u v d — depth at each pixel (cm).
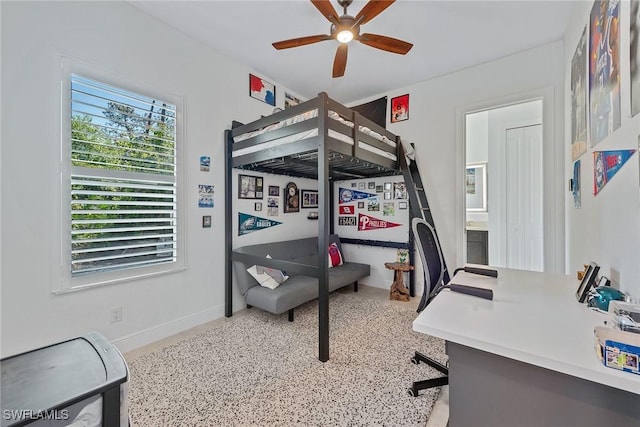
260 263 270
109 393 72
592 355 79
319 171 214
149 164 238
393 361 206
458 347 98
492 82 309
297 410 156
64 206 191
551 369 78
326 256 212
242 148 281
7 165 168
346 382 181
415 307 320
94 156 205
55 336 187
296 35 263
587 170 182
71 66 193
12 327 171
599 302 114
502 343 86
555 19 238
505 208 393
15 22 171
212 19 241
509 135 389
